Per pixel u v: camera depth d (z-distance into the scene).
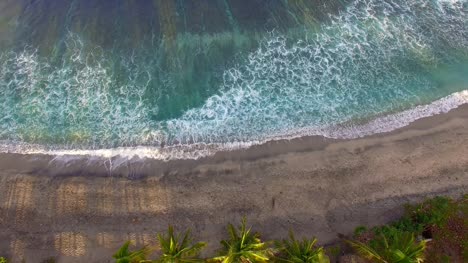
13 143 33.19
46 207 29.11
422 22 38.66
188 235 27.69
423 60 36.47
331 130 32.75
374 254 24.70
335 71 36.12
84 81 36.28
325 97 34.75
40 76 36.66
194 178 30.20
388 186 29.33
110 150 32.41
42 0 40.34
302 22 38.81
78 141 33.19
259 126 33.38
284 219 28.33
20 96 35.72
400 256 23.50
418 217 27.73
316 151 31.36
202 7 39.59
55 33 38.69
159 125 33.84
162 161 31.42
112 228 28.30
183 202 29.08
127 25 38.84
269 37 38.03
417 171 29.81
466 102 33.66
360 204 28.73
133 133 33.44
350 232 27.83
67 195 29.53
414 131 32.03
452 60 36.41
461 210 27.97
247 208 28.73
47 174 30.80
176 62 37.06
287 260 24.31
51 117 34.62
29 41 38.41
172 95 35.44
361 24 38.62
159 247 27.45
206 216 28.55
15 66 37.22
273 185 29.59
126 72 36.66
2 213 29.02
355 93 34.88
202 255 27.17
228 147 32.09
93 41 38.19
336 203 28.78
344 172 29.98
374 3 39.84
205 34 38.22
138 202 29.16
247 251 24.03
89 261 27.42
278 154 31.36
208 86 35.75
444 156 30.39
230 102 34.84
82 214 28.81
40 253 27.73
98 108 34.94
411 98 34.31
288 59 36.91
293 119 33.62
